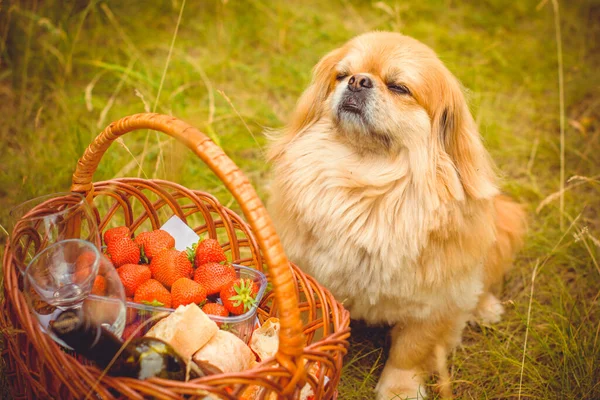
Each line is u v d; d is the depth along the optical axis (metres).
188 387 0.56
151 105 1.14
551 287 0.93
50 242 0.68
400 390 0.79
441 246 0.75
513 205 0.95
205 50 1.33
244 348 0.66
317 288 0.70
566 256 0.96
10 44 1.19
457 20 1.60
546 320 0.88
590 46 1.48
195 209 0.80
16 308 0.60
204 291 0.69
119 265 0.71
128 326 0.67
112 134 0.66
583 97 1.33
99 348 0.60
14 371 0.66
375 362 0.81
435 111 0.77
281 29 1.39
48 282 0.63
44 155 1.03
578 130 1.23
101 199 0.96
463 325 0.83
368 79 0.76
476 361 0.84
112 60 1.24
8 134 1.09
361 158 0.79
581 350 0.80
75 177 0.70
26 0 1.22
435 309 0.78
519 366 0.81
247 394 0.65
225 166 0.58
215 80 1.26
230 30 1.40
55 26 1.23
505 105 1.29
